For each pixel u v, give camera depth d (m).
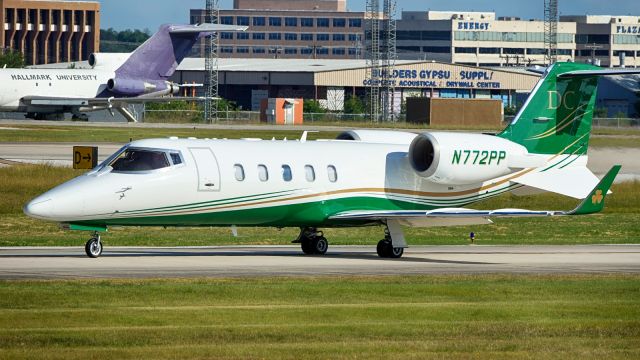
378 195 92.56
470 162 93.88
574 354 48.94
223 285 65.06
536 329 54.06
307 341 49.81
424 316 56.53
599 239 111.69
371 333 51.88
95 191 79.69
